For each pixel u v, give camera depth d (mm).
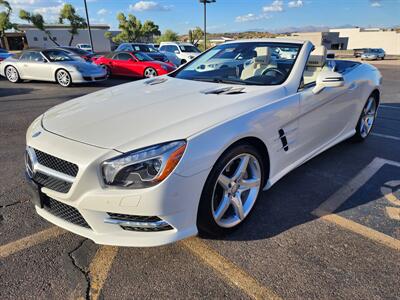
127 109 2477
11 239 2482
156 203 1952
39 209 2320
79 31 56562
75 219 2139
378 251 2346
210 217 2275
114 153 1944
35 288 2023
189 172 2025
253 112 2473
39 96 8734
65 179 2002
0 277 2105
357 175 3590
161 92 2895
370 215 2807
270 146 2650
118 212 1970
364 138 4688
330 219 2748
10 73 11570
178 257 2287
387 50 68625
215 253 2330
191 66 3760
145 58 13078
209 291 2004
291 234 2547
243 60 3428
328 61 4000
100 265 2213
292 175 3590
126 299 1951
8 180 3484
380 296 1954
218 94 2729
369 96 4430
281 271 2160
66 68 10484
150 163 1935
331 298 1946
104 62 13523
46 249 2371
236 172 2439
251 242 2451
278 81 3014
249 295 1973
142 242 2055
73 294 1983
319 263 2230
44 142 2148
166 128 2123
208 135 2129
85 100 2855
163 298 1957
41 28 48219
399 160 4027
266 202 3020
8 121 5973
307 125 3119
